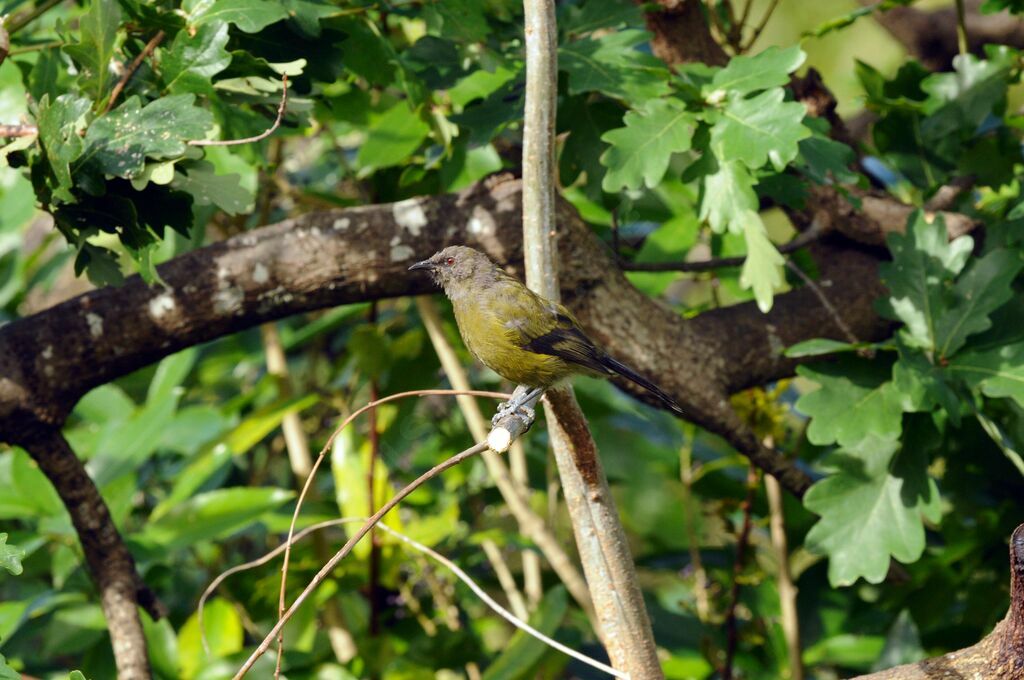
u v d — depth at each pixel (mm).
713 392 8883
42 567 10242
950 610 10688
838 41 18672
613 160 7684
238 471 12477
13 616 9039
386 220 8516
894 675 6016
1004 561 10094
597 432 11938
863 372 8336
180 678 9414
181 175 7297
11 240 11414
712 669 10398
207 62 7070
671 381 8812
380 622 10109
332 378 11766
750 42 9781
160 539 9469
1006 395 7879
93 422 11312
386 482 10055
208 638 9766
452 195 8688
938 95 10062
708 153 7922
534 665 8703
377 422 10672
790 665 9781
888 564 7973
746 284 7660
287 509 10234
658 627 10922
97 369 8328
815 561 10781
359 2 8742
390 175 10688
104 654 9586
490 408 11797
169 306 8273
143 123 6684
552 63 6453
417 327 11672
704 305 10656
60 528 9562
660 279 10359
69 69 9109
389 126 9711
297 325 12648
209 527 9500
